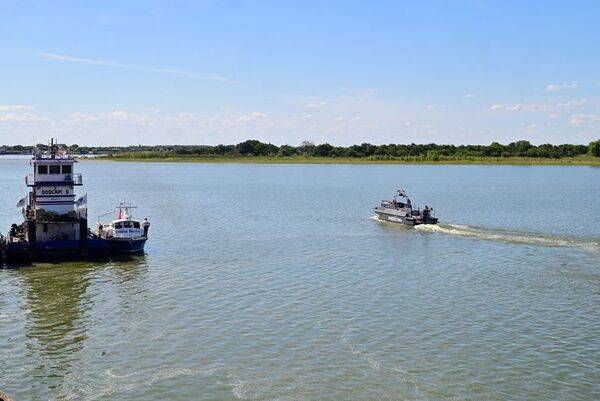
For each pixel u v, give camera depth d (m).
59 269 73.44
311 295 61.34
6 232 101.00
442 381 41.12
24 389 40.34
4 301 59.84
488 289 63.75
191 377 41.94
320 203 159.00
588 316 54.31
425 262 77.50
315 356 45.31
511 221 118.75
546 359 44.66
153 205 151.50
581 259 78.12
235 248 87.94
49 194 79.69
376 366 43.50
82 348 47.22
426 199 170.38
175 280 67.81
